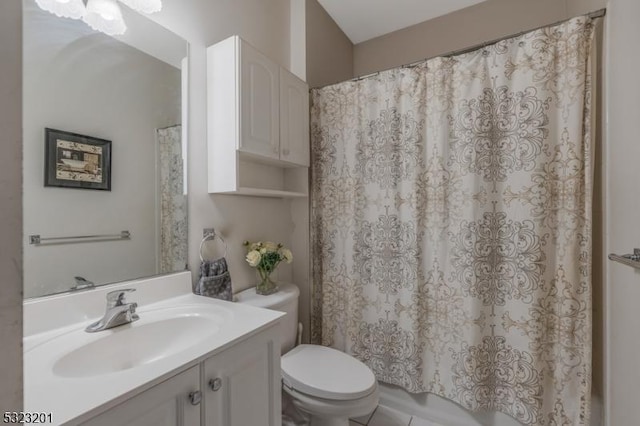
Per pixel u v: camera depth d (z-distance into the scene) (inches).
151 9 41.9
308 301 75.2
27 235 33.4
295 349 59.3
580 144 47.7
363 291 67.8
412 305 60.7
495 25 78.4
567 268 48.4
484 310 55.1
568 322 48.3
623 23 39.2
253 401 35.8
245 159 61.1
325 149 73.1
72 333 34.2
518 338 51.9
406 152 62.6
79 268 37.6
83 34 38.5
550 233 50.4
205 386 29.8
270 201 71.1
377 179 66.1
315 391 47.2
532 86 50.9
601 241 47.1
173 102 49.4
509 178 53.0
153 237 46.2
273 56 71.9
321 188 73.7
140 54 44.9
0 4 13.3
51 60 35.5
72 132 37.3
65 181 36.6
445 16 84.8
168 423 26.4
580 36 47.5
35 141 34.2
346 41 94.5
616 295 41.2
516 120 52.3
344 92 70.7
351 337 68.2
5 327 13.2
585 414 47.3
